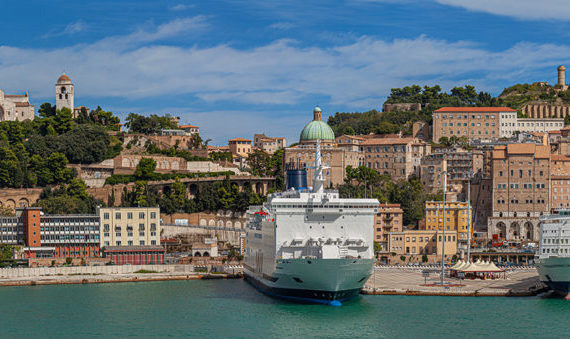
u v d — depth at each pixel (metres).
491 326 183.25
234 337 172.12
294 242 198.88
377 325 182.25
